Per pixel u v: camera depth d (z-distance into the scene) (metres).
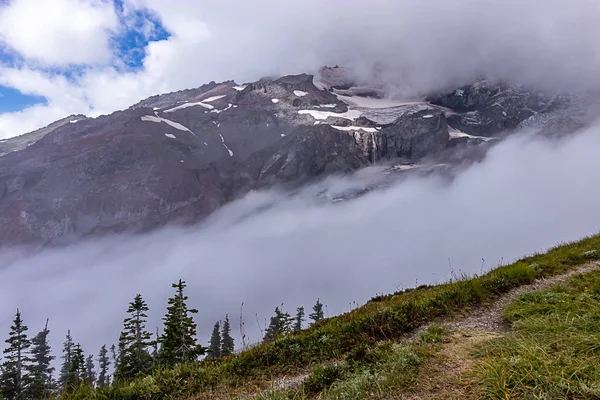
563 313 7.97
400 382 6.01
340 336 9.09
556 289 10.19
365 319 9.84
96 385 7.97
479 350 6.82
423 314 10.12
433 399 5.36
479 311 10.07
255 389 7.17
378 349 7.88
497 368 5.63
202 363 8.75
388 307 10.49
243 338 9.69
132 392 7.23
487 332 8.18
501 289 11.70
